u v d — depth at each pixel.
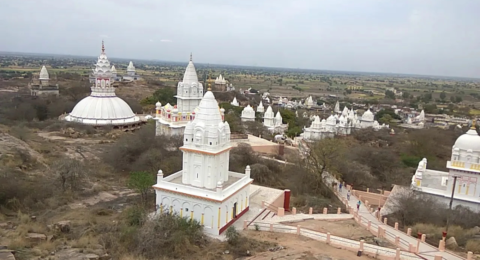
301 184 68.19
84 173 63.81
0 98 144.62
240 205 51.19
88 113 113.88
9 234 41.66
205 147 47.34
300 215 54.88
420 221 54.84
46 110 131.50
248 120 129.50
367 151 86.94
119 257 39.16
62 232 44.44
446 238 47.34
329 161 74.19
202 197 45.12
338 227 50.34
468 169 61.16
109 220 48.75
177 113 90.25
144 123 123.50
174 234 41.84
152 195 57.50
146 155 72.00
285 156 89.81
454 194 62.22
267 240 44.50
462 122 192.75
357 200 67.75
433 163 90.38
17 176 60.16
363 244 43.66
